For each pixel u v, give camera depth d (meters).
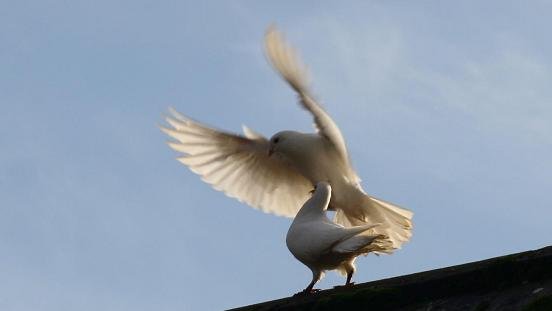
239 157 13.70
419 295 8.55
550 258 8.01
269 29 11.54
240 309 9.62
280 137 12.53
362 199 12.04
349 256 10.35
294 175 13.39
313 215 10.63
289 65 11.64
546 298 7.54
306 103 11.63
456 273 8.43
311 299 9.15
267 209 13.78
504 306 7.81
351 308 8.79
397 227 12.02
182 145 13.73
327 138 11.87
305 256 10.40
